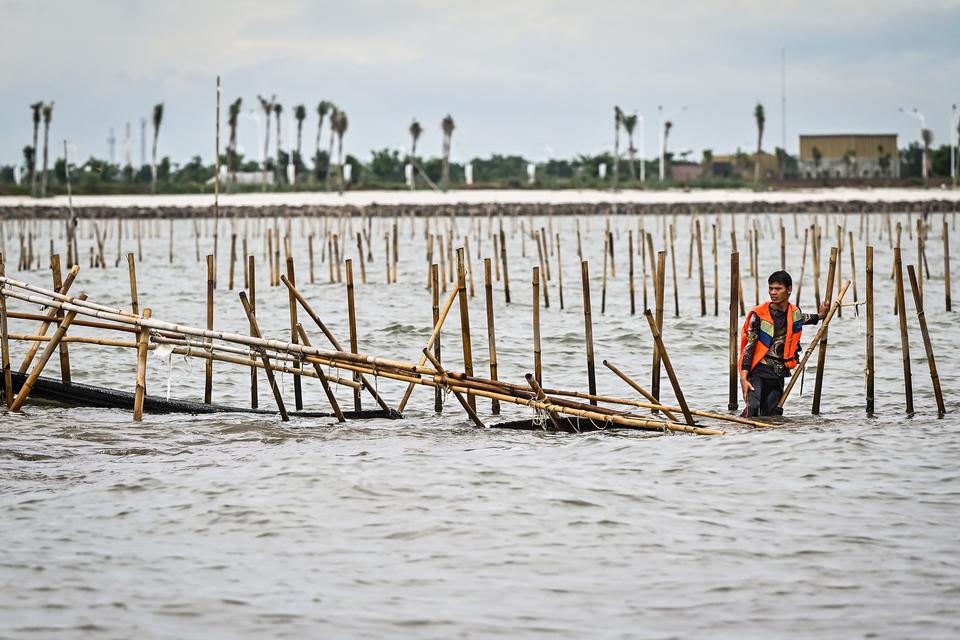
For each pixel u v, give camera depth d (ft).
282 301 197.88
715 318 165.07
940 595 51.42
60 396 97.76
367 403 105.50
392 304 192.75
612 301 194.18
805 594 51.96
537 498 67.82
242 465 76.64
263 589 53.26
